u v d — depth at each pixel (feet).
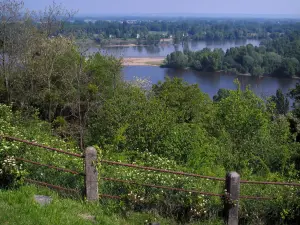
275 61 280.51
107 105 49.90
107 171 21.61
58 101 76.13
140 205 20.58
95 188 20.24
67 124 70.28
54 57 78.95
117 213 19.99
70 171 20.48
